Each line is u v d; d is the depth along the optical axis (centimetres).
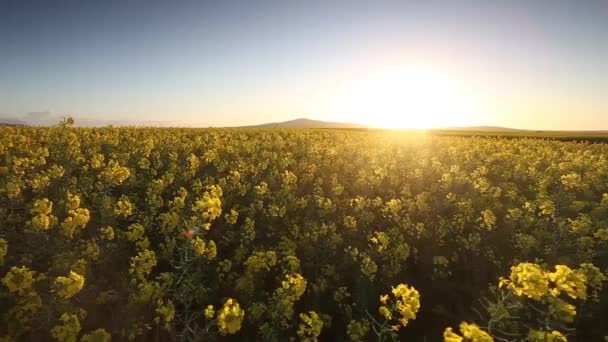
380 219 1172
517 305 510
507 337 608
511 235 1030
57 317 573
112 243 780
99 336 519
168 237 802
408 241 1018
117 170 1076
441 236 1000
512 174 2027
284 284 610
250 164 1750
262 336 618
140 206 1124
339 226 1098
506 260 923
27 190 1188
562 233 938
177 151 2242
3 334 555
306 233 902
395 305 559
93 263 743
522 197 1385
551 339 441
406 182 1781
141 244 762
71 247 760
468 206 1153
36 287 640
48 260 724
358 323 625
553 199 1325
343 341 659
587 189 1562
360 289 738
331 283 792
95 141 2247
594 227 1037
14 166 1234
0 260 617
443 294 811
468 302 790
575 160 2219
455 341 367
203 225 744
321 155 2258
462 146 3319
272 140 3375
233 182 1350
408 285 834
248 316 643
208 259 731
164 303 663
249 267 716
